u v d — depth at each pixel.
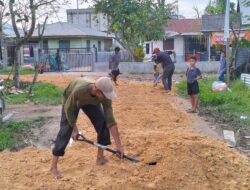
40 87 18.08
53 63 31.80
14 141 8.62
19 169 6.78
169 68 16.67
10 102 14.54
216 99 13.55
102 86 5.93
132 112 11.88
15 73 18.30
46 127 10.29
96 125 6.60
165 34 34.44
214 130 9.86
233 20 21.58
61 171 6.63
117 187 5.86
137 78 25.12
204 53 37.22
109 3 30.36
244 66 20.72
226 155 7.10
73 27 40.50
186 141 7.40
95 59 34.41
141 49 32.34
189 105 13.66
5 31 35.09
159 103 13.80
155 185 5.83
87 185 6.02
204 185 5.89
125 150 7.36
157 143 7.48
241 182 6.14
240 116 11.38
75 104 6.14
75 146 8.01
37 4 17.48
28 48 39.19
